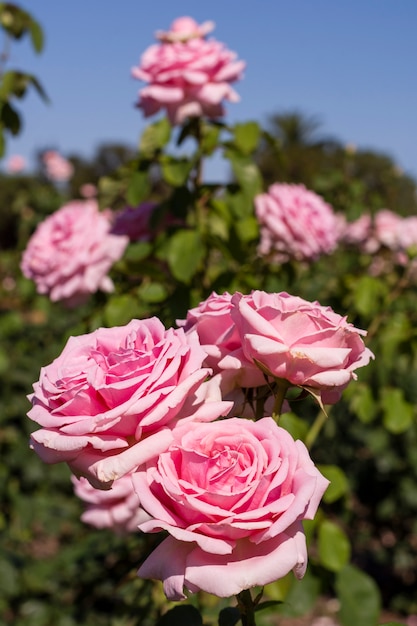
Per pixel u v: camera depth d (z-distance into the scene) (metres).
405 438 6.16
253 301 1.30
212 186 3.11
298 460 1.18
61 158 10.55
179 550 1.14
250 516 1.09
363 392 3.32
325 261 5.97
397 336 3.22
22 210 7.98
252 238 3.20
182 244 2.81
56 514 6.19
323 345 1.26
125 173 3.33
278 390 1.32
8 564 4.29
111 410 1.13
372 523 6.60
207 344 1.39
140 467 1.19
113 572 3.65
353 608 2.49
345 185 5.61
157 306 2.93
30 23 4.04
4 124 3.71
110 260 3.08
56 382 1.20
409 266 3.42
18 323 6.91
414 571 6.30
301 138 34.25
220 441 1.17
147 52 3.04
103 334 1.29
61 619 4.03
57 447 1.15
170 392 1.17
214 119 3.14
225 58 2.99
